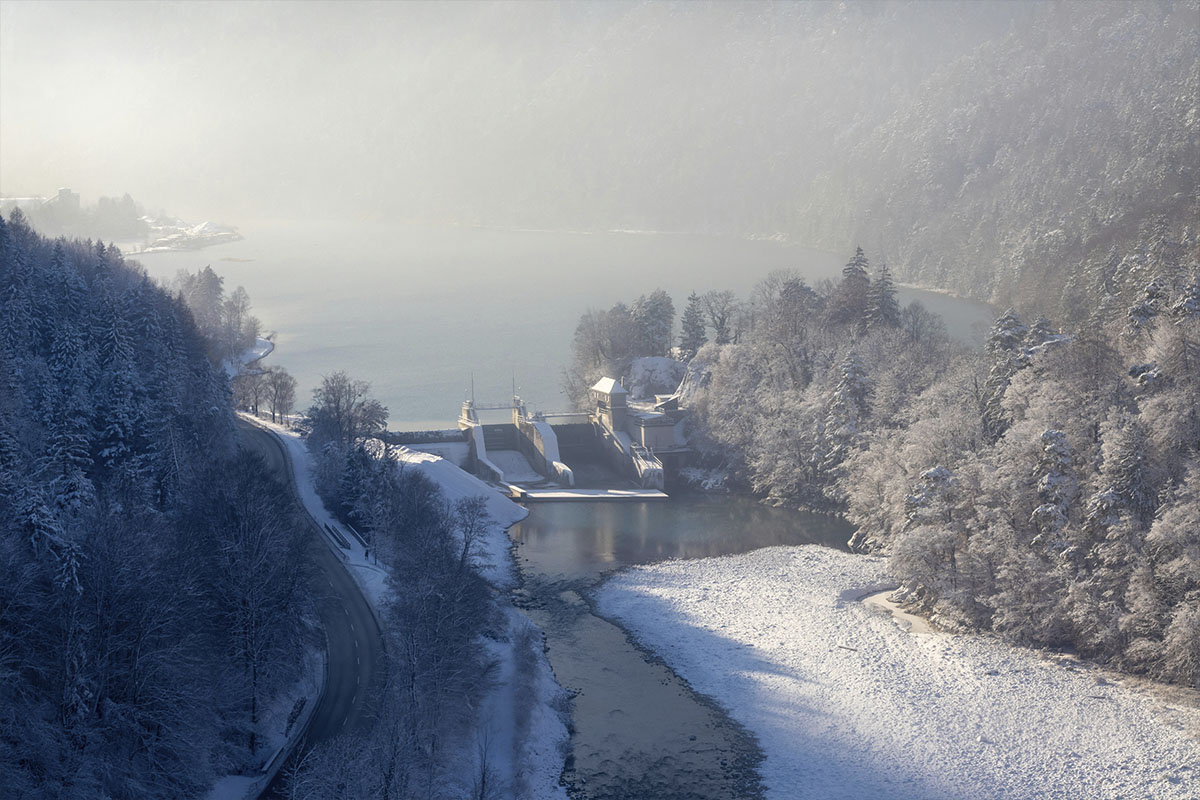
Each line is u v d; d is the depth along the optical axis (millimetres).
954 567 131125
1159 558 111500
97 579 82625
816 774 98375
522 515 182250
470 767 92312
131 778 78812
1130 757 97625
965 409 156750
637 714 109375
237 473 117812
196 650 89375
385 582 124812
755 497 192625
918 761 99500
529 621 132125
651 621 133625
